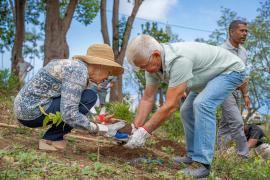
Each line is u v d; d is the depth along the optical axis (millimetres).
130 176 4141
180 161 5121
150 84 4875
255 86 29344
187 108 5062
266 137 7281
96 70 4484
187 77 4312
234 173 5023
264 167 5055
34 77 4449
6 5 23078
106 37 18094
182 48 4418
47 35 15227
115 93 17219
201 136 4430
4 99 8617
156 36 19609
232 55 4738
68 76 4289
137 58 4273
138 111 4891
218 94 4508
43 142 4633
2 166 3799
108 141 5809
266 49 29266
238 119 6465
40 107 4270
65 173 3852
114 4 18422
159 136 8773
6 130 5492
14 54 19141
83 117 4332
